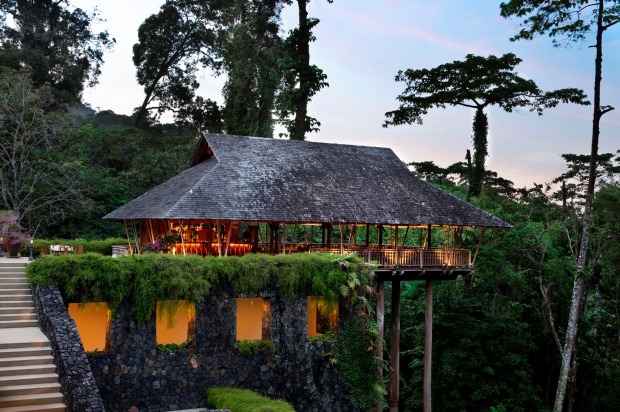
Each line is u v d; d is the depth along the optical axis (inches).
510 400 1321.4
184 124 2618.1
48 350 690.8
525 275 1566.2
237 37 1974.7
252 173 1101.1
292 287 898.1
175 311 821.9
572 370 1344.7
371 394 941.8
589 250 1609.3
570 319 1213.1
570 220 1573.6
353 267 943.7
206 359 839.1
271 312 893.8
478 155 1814.7
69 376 625.6
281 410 705.6
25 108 1567.4
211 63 2591.0
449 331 1379.2
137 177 1945.1
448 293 1462.8
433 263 1142.3
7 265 890.7
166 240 1066.7
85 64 2413.9
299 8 1822.1
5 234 1114.1
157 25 2527.1
